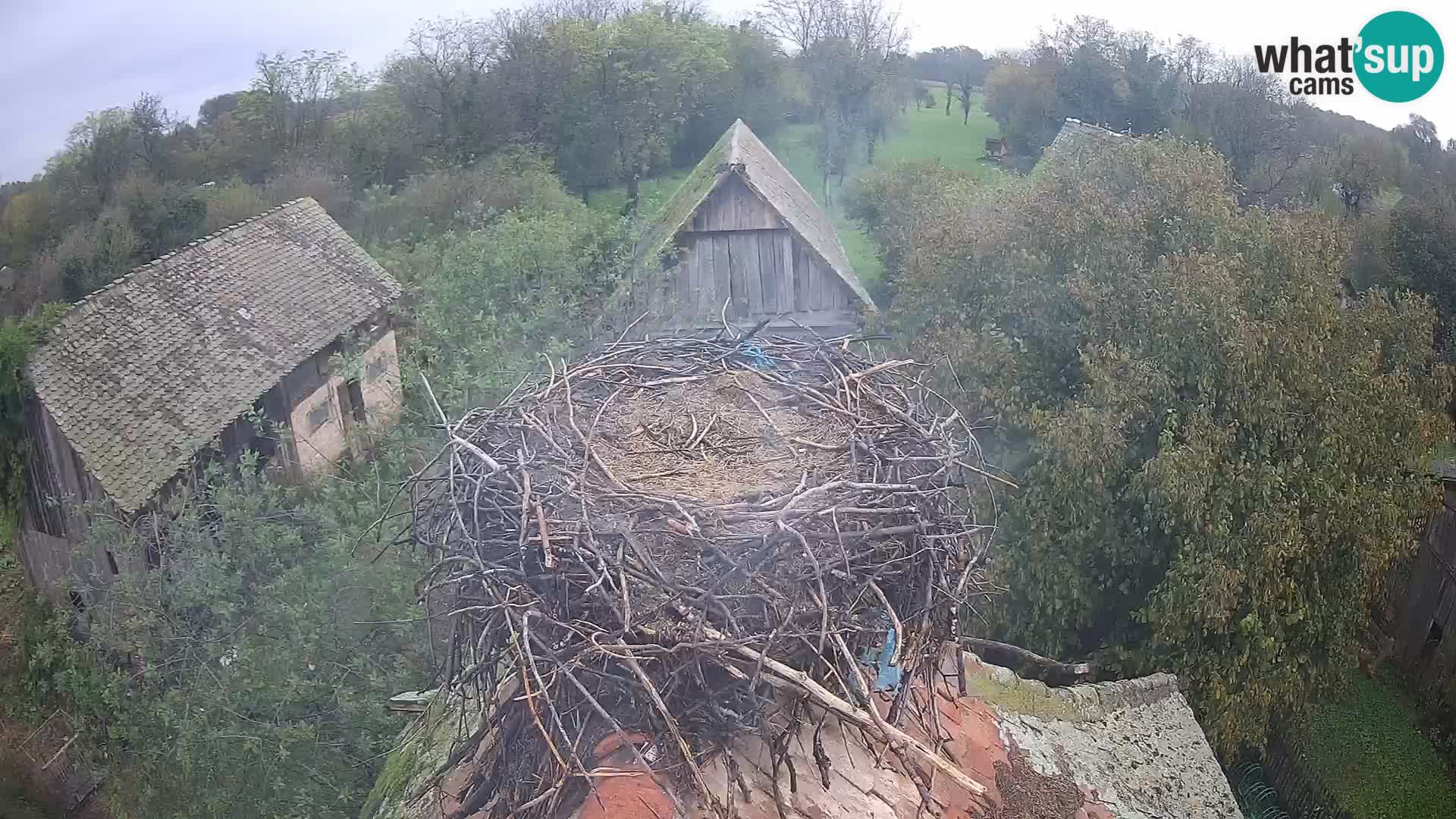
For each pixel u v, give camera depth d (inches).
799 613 141.9
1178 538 357.4
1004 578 382.0
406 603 439.2
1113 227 390.0
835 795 164.6
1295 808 462.0
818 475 174.4
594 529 148.9
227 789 421.7
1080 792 208.4
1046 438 366.3
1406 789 461.4
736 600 143.8
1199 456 342.3
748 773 159.9
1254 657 372.5
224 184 1173.7
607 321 553.0
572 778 147.2
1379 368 434.3
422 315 590.2
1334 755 482.0
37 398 517.7
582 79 1219.9
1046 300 400.2
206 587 441.4
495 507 158.9
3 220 1194.0
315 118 1291.8
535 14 1309.1
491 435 190.1
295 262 729.6
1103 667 386.9
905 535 159.9
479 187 1034.7
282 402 642.8
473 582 158.7
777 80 1358.3
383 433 610.9
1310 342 369.1
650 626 139.2
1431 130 1112.2
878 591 148.2
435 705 256.8
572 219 774.5
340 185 1136.2
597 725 156.5
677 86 1269.7
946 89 1664.6
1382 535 385.7
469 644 163.2
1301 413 373.4
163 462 533.0
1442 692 505.0
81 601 519.8
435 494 217.3
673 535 152.0
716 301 588.1
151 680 442.0
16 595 574.9
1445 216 799.7
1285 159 971.9
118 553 466.9
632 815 142.3
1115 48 1142.3
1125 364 366.0
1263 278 385.1
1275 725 441.4
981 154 1232.8
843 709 136.3
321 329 687.1
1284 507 355.6
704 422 197.6
